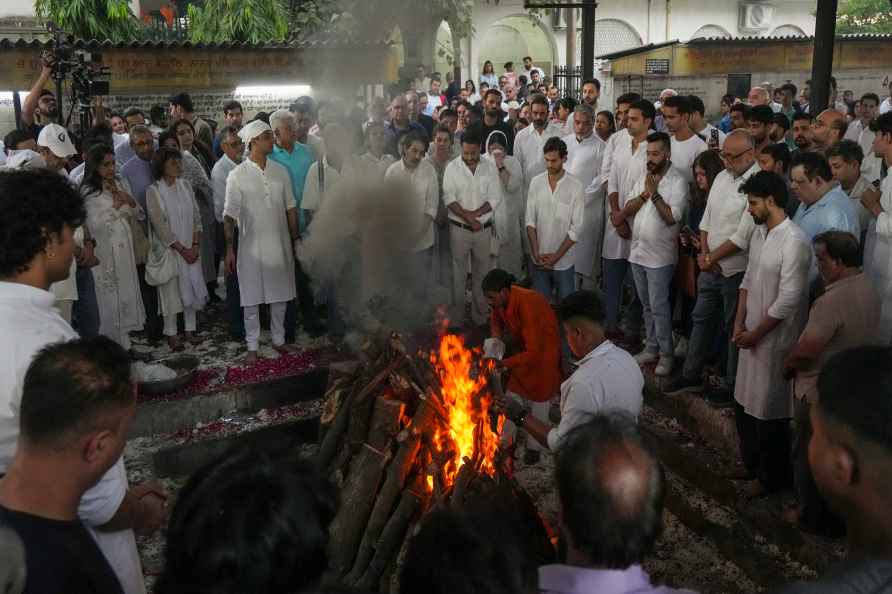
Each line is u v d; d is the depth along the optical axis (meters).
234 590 1.56
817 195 4.77
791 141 8.52
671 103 6.37
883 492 1.55
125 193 6.27
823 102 8.95
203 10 16.62
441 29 19.69
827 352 4.00
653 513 1.94
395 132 8.70
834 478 1.61
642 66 15.42
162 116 9.88
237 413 5.89
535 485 5.04
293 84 13.07
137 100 12.21
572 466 1.96
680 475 5.21
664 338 6.02
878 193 5.34
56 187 2.65
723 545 4.43
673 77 15.45
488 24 20.36
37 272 2.63
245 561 1.55
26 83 11.13
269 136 6.42
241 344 7.00
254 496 1.60
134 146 6.90
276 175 6.49
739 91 15.72
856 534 1.61
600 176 7.22
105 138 7.25
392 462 4.14
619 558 1.91
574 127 7.66
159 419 5.62
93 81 8.35
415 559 1.67
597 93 8.95
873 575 1.53
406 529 4.07
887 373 1.58
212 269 8.00
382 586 4.03
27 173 2.66
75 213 2.69
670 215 5.86
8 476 2.02
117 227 6.15
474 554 1.64
